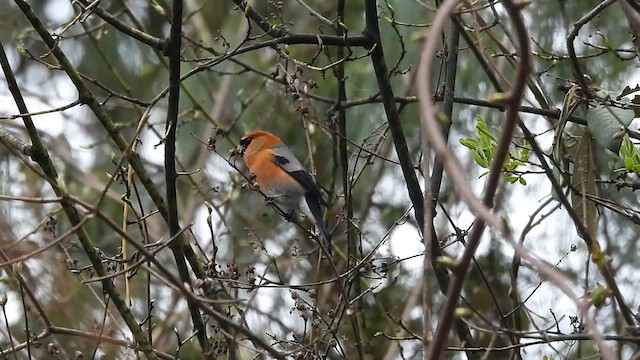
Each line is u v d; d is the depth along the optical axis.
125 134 15.55
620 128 7.90
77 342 11.98
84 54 15.76
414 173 8.64
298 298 7.86
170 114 7.98
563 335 7.20
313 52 14.38
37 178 13.86
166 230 15.16
